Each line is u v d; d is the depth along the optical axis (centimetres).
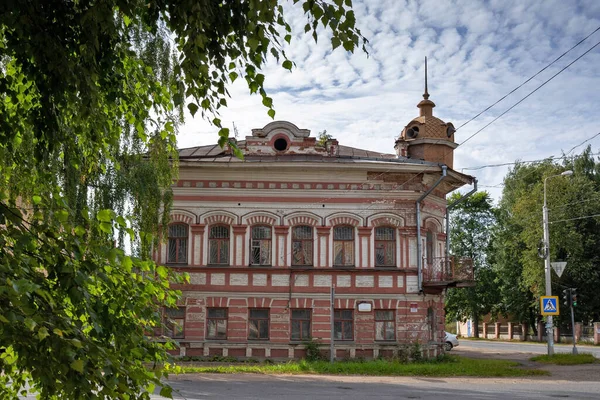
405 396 1884
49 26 460
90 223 445
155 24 516
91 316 417
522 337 6500
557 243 5403
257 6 446
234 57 493
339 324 3006
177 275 526
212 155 3041
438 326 3170
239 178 3028
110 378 395
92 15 436
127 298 466
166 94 670
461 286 3103
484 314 7231
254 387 2055
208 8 458
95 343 417
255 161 2961
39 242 441
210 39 480
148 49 1559
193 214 3019
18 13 438
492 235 6919
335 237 3038
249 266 3005
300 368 2584
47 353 381
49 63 455
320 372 2547
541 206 5512
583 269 5512
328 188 3036
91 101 473
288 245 3014
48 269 425
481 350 4428
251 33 465
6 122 485
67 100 498
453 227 7344
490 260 6994
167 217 2330
